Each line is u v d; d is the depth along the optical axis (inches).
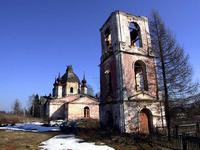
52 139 835.4
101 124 1094.4
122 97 912.3
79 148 639.1
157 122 936.9
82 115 2081.7
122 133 863.1
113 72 1009.5
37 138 856.3
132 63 986.1
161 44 869.8
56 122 1791.3
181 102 834.2
